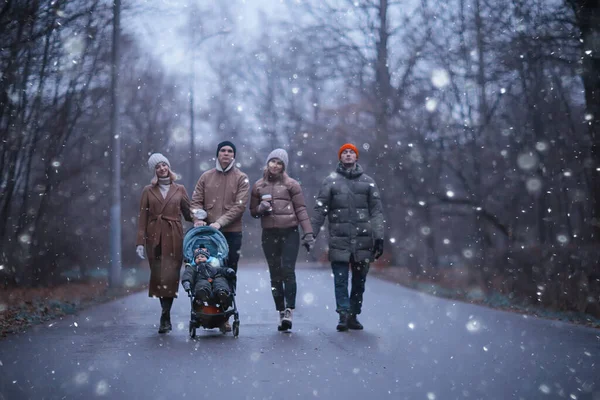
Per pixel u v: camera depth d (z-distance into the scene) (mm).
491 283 14461
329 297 15133
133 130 24375
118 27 15203
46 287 16844
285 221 8977
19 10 9477
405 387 5195
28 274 16656
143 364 6223
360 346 7344
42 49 10758
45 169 16312
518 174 19219
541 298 11586
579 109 16641
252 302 13469
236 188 9094
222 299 8039
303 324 9625
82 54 13750
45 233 17188
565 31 13164
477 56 16656
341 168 9164
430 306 12750
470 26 16750
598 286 10406
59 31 10883
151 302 13875
